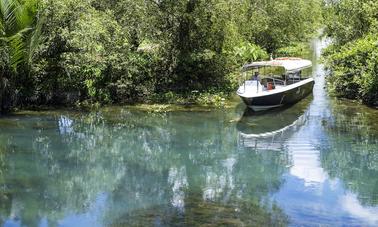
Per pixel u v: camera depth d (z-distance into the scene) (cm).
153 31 2397
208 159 1507
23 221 1038
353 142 1617
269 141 1673
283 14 3956
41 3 2019
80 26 2106
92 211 1090
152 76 2416
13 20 1966
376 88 2070
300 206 1095
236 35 2609
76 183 1294
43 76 2173
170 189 1239
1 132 1781
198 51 2430
